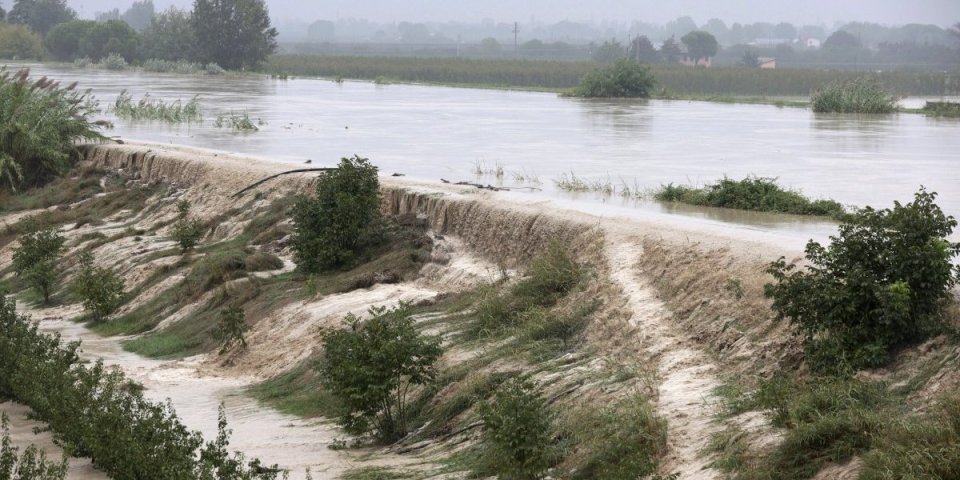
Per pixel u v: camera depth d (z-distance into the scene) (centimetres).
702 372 2303
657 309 2664
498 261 3619
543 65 18362
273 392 3100
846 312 2097
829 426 1805
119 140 6806
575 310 2884
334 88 13412
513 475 2083
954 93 14338
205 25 18025
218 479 2197
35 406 2867
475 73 16838
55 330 4294
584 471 2041
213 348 3697
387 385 2558
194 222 4897
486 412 2159
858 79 10156
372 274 3775
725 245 2819
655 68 16725
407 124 7838
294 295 3838
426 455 2391
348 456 2483
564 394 2409
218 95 11469
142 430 2308
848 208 3734
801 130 7312
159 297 4378
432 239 3953
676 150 5944
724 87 15125
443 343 2973
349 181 4147
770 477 1786
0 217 6125
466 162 5381
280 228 4666
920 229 2116
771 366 2214
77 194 6172
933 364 1975
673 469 1936
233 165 5572
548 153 5797
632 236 3161
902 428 1736
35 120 6619
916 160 5347
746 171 4919
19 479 2178
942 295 2100
